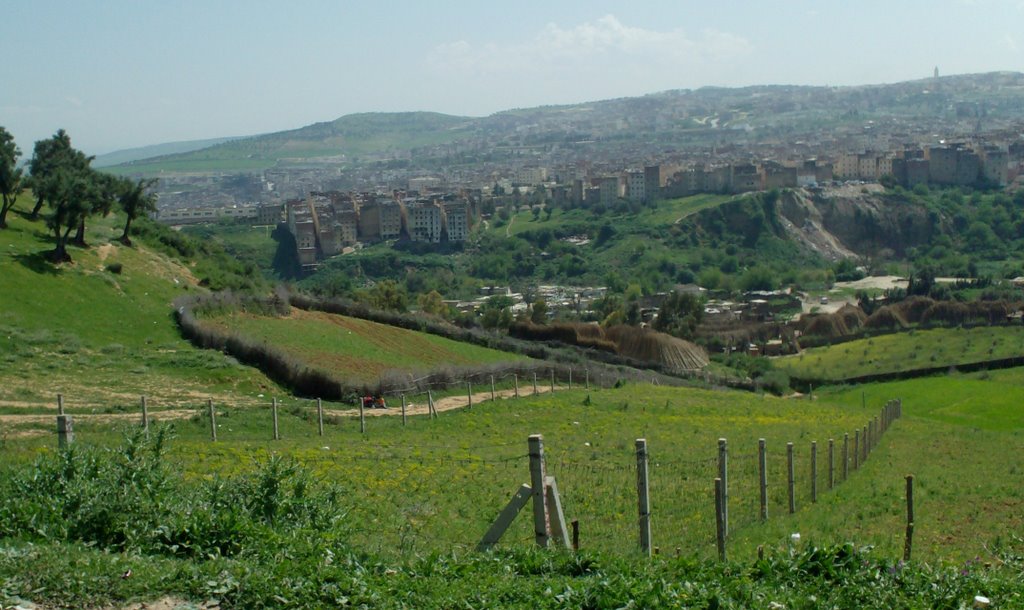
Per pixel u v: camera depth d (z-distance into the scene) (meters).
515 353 73.44
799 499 26.98
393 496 23.56
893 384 85.69
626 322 111.62
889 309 112.56
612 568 14.01
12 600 11.67
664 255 183.75
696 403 55.78
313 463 27.44
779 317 122.19
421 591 12.77
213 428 33.34
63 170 72.25
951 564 16.02
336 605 12.26
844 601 13.11
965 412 71.25
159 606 12.06
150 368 48.03
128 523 14.64
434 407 47.41
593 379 63.69
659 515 23.55
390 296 99.56
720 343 106.25
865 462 35.88
